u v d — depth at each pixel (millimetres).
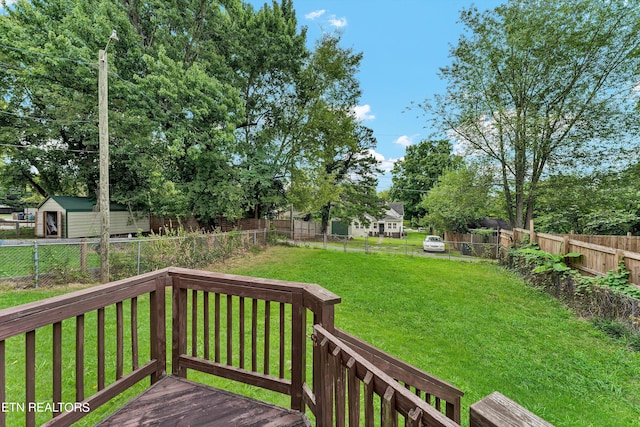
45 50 9188
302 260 11039
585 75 10578
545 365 4008
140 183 15570
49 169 15977
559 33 10328
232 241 10688
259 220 16516
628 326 4879
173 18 12141
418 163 36312
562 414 3043
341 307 6117
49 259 6281
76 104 11547
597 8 10023
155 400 1902
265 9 13680
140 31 12625
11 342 3436
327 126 14461
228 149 12305
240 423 1701
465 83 12070
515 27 10930
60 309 1512
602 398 3328
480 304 6613
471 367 3932
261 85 15031
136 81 11219
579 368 3936
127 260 7109
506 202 13016
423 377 1885
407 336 4824
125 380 1884
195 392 2002
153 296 2145
